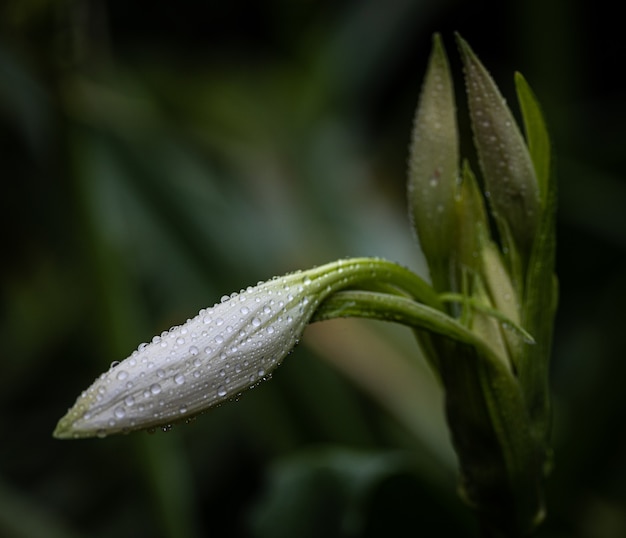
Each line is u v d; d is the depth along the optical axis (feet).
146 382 1.07
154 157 1.96
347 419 1.74
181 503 1.67
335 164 2.06
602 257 2.01
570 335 2.04
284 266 1.88
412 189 1.23
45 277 2.26
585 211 1.98
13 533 1.58
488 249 1.22
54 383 2.16
